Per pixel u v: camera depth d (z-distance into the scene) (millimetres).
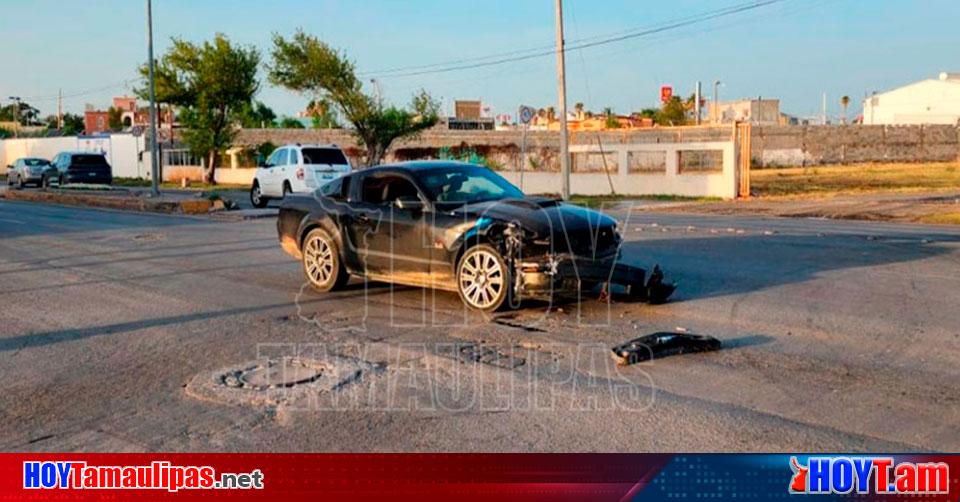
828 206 24438
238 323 8633
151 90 30531
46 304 9945
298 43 42688
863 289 9680
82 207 27969
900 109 89062
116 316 9125
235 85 48938
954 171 48656
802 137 61656
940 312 8375
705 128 31297
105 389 6414
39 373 6902
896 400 5766
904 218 20062
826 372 6441
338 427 5496
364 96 43031
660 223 19234
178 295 10320
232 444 5273
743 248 13508
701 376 6406
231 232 18047
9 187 41219
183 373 6805
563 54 27656
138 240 16719
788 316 8352
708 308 8805
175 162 55562
